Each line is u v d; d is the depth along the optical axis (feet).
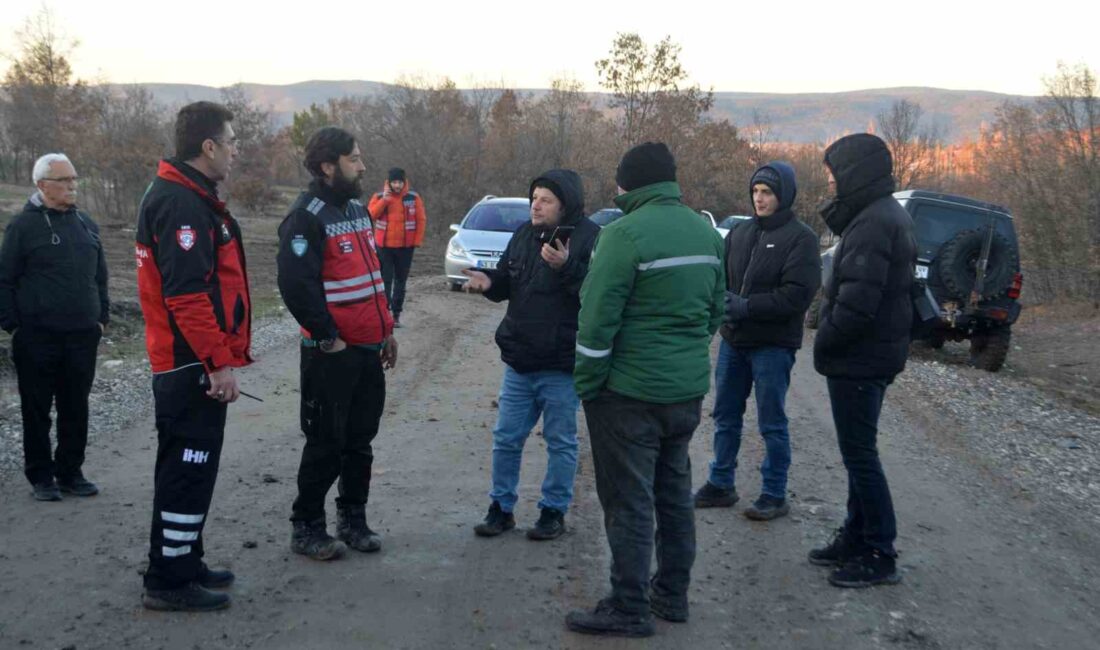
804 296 16.75
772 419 17.51
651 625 12.93
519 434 16.35
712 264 13.20
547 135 139.03
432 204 124.47
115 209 113.39
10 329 16.90
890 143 152.76
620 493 12.89
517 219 55.01
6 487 18.19
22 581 13.85
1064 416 30.86
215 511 17.24
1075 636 13.41
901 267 14.17
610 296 12.38
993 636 13.29
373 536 15.67
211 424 13.08
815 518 18.01
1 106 155.53
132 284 52.54
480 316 44.78
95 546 15.34
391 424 24.27
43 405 17.38
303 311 13.93
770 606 14.01
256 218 130.52
